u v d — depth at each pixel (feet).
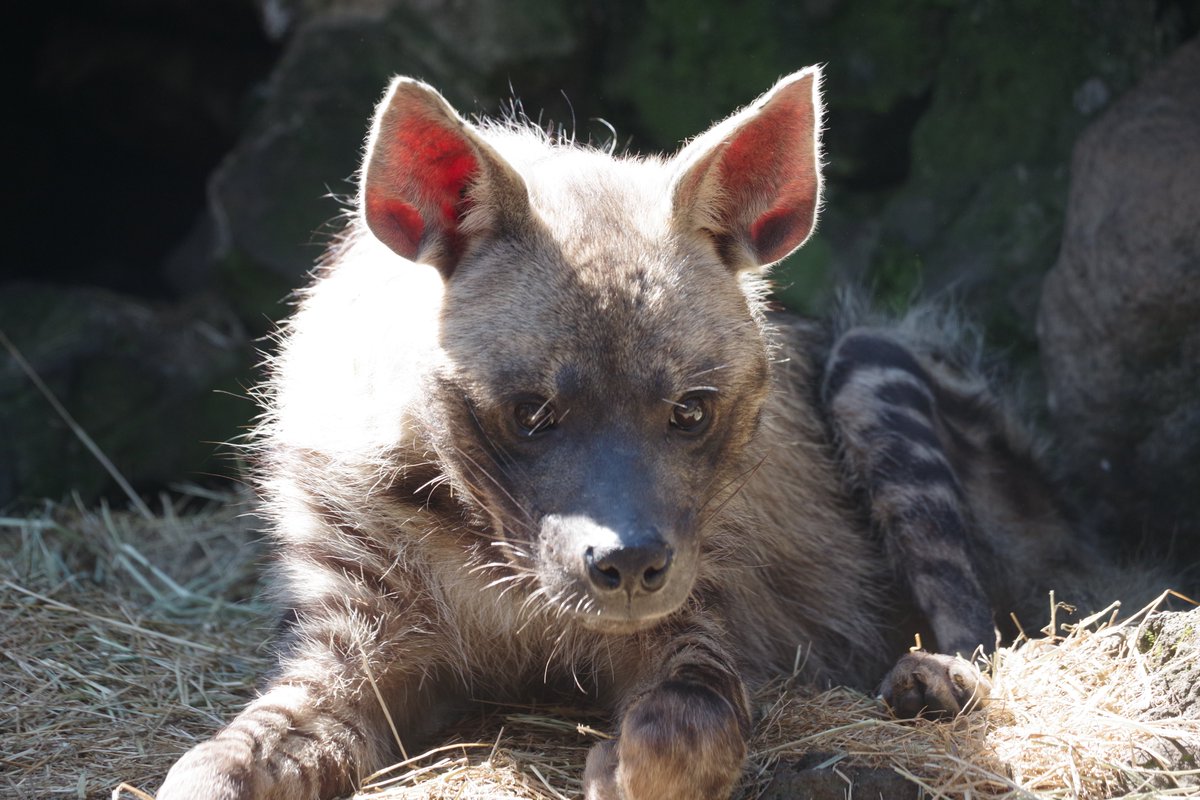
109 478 36.65
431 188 19.30
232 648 26.99
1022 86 35.58
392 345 20.43
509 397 18.48
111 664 25.17
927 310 30.83
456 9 39.01
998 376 31.50
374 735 20.85
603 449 18.07
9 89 46.93
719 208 20.10
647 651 21.58
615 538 17.07
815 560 25.79
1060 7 35.22
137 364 37.52
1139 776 18.49
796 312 29.19
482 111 38.68
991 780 18.21
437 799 18.85
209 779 18.13
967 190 35.88
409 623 21.84
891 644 26.45
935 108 36.70
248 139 40.29
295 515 22.66
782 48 37.99
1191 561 29.99
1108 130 31.09
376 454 20.97
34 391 36.09
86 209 48.49
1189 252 28.89
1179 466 29.91
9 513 34.86
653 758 17.76
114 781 20.49
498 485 18.83
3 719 22.54
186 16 46.09
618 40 39.60
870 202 37.88
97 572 31.09
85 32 46.34
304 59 40.09
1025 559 28.22
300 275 39.09
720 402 19.12
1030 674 21.21
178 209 49.26
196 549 33.73
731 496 20.44
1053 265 34.32
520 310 18.69
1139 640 21.35
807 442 25.96
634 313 18.52
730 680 19.99
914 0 36.78
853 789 18.35
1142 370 30.09
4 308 37.93
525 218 19.27
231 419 38.40
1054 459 31.30
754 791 19.02
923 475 25.67
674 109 38.99
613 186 20.33
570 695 23.25
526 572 18.83
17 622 26.43
